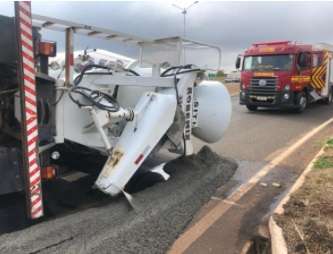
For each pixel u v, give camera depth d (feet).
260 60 45.88
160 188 14.60
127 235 10.93
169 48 16.16
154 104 13.37
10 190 10.77
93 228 11.12
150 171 15.16
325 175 16.76
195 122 16.67
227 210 13.79
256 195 15.35
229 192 15.66
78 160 15.83
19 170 10.89
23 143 10.21
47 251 9.75
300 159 21.16
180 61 16.06
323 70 51.80
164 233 11.54
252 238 11.73
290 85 43.91
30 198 10.42
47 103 11.69
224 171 17.67
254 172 18.49
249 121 37.35
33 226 11.06
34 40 10.68
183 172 16.55
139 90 15.64
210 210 13.78
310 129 32.09
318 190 14.80
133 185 15.08
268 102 45.37
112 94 14.98
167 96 13.71
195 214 13.38
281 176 17.92
